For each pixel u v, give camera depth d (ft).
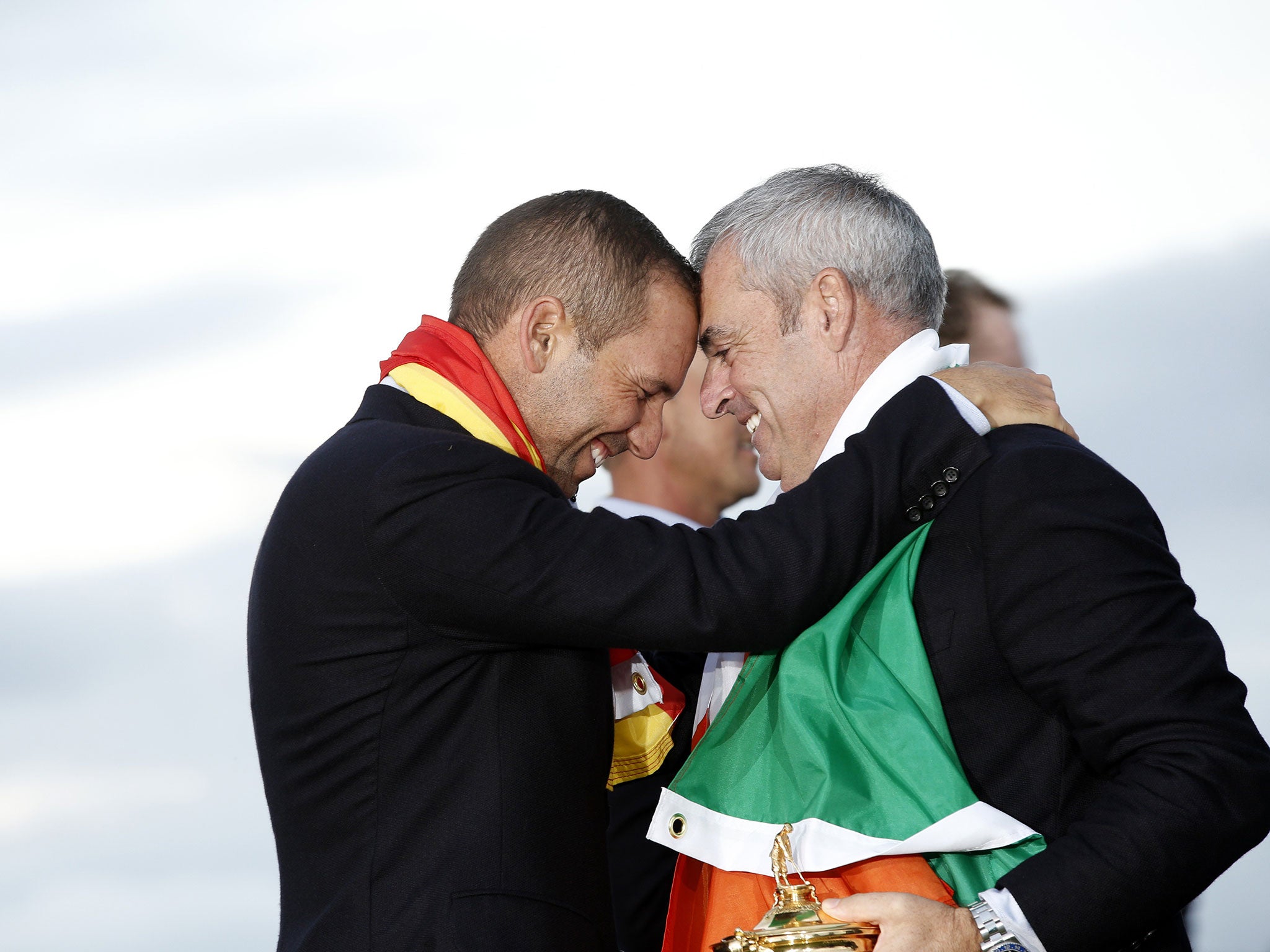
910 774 22.58
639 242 26.02
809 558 22.79
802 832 22.72
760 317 26.76
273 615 23.79
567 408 25.79
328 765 23.02
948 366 26.68
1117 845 20.79
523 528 22.57
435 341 25.62
